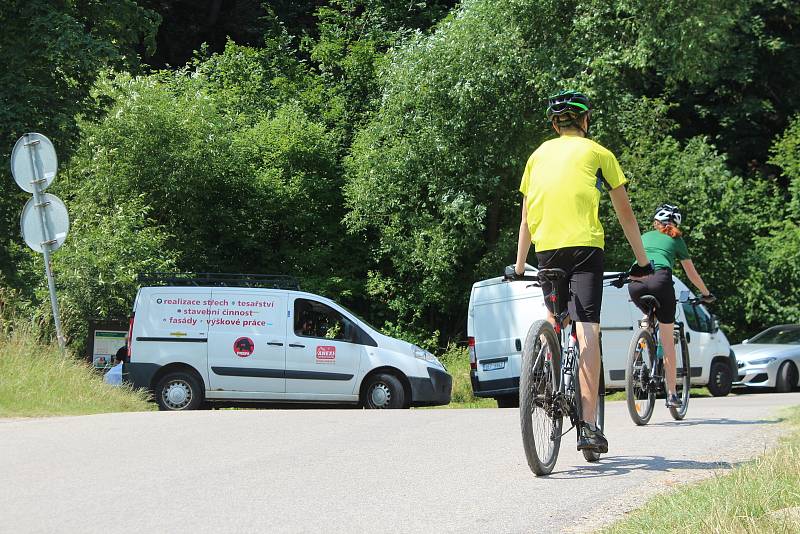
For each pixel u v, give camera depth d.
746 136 74.00
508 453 13.48
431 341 53.00
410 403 32.38
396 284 54.66
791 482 9.71
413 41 53.50
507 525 8.79
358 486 10.82
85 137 42.91
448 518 9.10
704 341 37.97
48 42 38.44
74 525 8.81
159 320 31.70
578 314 11.55
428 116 52.06
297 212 54.53
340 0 65.69
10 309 28.34
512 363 34.44
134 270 41.72
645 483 10.80
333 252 56.00
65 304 39.94
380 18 65.38
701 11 50.50
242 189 53.25
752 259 58.56
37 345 26.06
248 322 31.88
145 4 68.81
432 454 13.40
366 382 32.31
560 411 11.64
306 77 61.44
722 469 11.45
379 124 53.09
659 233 18.20
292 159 54.75
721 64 66.19
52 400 23.73
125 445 14.22
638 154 55.62
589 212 11.55
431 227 51.31
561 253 11.53
